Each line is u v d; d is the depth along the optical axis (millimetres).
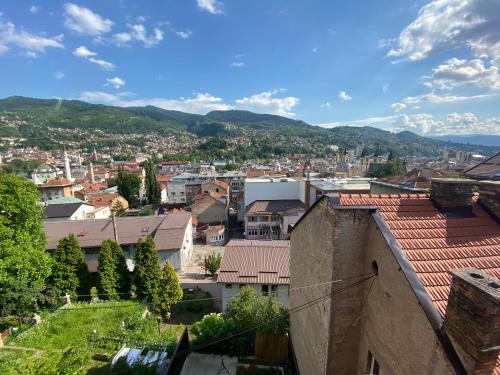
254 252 23578
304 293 10297
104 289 24594
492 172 22750
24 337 17797
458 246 6316
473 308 3947
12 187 20250
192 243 43469
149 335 18984
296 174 67312
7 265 18953
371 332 6805
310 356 9602
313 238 8930
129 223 36969
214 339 15047
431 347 4711
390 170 83188
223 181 77688
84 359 11789
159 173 116562
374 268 6754
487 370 3930
